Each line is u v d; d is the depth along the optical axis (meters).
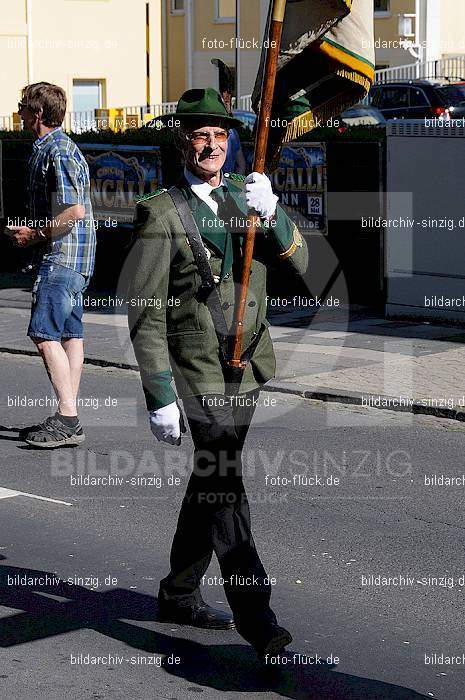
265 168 5.63
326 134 15.62
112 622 5.74
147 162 17.44
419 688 5.02
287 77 5.54
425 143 14.22
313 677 5.12
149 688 5.02
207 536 5.50
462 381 11.15
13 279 19.58
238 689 5.01
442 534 7.06
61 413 9.18
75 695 4.95
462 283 14.19
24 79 36.56
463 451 9.02
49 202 8.93
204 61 48.34
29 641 5.52
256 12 45.81
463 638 5.55
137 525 7.26
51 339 9.07
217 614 5.68
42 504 7.72
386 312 14.82
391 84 30.47
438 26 42.53
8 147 20.14
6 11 36.03
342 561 6.59
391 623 5.71
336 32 5.41
